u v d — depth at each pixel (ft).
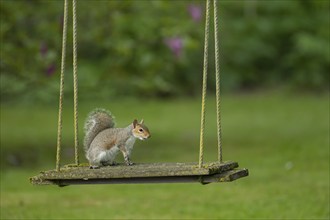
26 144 60.44
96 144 27.73
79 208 39.09
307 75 96.12
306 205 37.91
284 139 60.34
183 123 72.13
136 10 56.08
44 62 51.85
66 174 25.32
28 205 39.93
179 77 92.12
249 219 35.58
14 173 49.85
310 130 64.90
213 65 95.25
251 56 98.07
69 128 69.31
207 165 24.90
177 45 54.44
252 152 54.70
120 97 80.28
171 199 40.93
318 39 96.53
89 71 70.79
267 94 94.68
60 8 53.36
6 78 52.90
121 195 42.47
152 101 86.48
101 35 54.39
